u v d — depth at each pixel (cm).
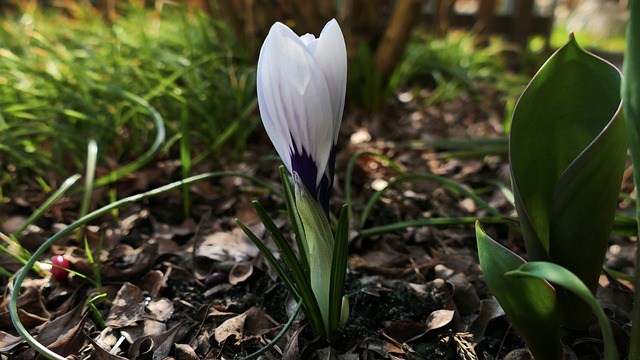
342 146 46
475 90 62
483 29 88
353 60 56
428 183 39
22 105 40
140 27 51
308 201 21
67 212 34
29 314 26
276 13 53
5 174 37
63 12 83
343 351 24
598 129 21
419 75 68
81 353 24
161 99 44
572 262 21
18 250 30
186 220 34
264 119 20
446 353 24
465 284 27
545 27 88
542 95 21
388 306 27
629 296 27
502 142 43
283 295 27
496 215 31
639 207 18
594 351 24
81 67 46
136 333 25
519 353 23
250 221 33
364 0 55
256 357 23
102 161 39
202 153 41
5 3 81
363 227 33
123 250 31
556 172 22
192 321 26
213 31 59
